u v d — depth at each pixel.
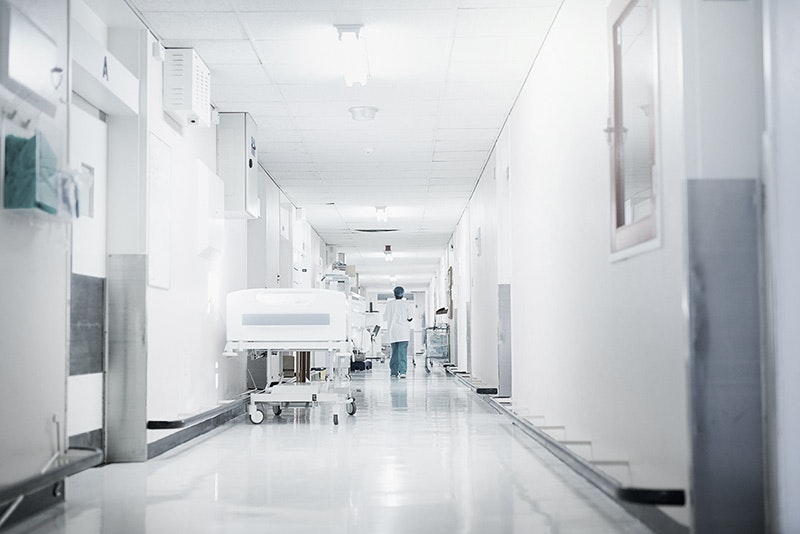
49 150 3.39
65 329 3.78
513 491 4.04
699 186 2.63
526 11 5.37
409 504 3.71
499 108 7.88
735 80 2.68
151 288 5.41
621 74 3.88
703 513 2.56
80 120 4.86
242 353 8.97
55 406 3.67
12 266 3.29
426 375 17.00
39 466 3.32
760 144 2.66
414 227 17.06
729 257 2.62
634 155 3.96
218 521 3.36
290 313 7.20
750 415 2.58
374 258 23.84
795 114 2.61
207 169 6.98
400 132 8.82
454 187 12.35
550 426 5.45
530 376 6.64
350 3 5.20
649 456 3.30
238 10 5.29
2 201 3.22
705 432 2.58
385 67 6.57
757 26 2.70
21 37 3.21
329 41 5.94
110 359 5.20
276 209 11.91
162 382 5.66
